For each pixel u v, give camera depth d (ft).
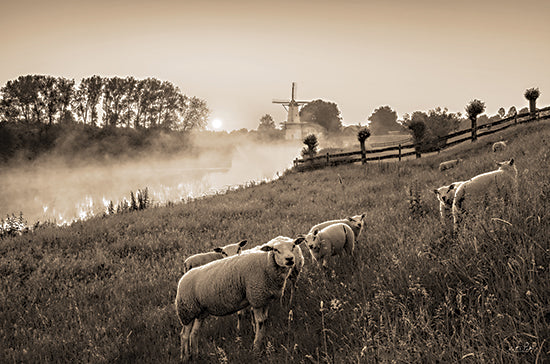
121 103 308.60
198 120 339.57
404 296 14.75
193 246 39.27
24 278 33.27
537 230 14.15
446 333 11.74
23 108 261.85
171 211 58.70
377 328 13.51
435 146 81.25
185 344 17.01
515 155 45.37
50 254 39.22
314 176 78.48
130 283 29.58
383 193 51.47
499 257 13.75
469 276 13.70
